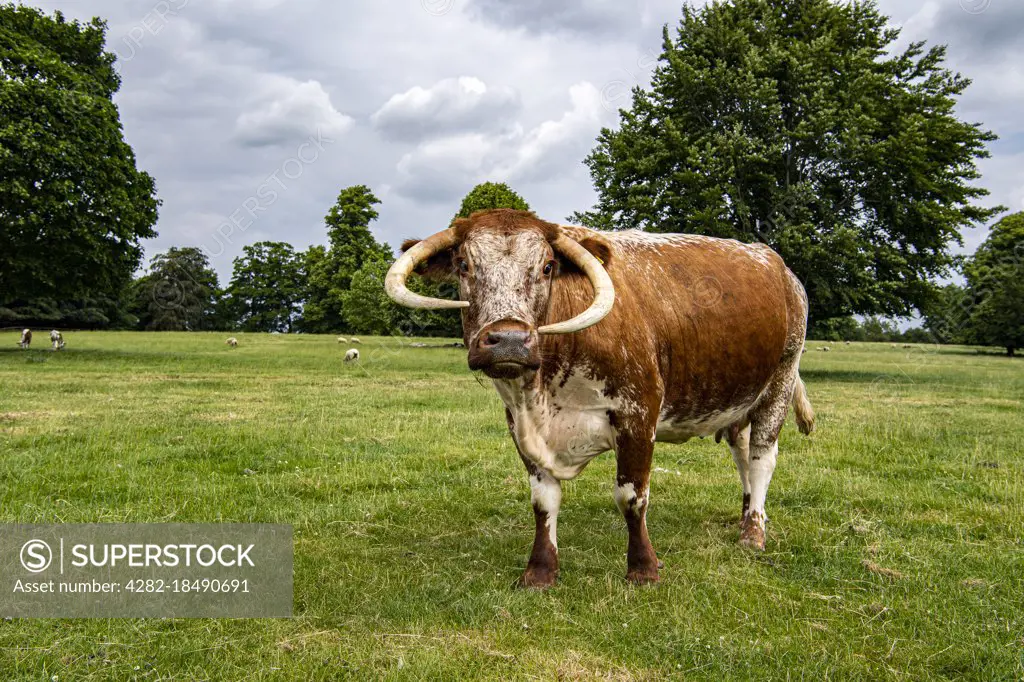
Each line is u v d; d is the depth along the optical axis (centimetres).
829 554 499
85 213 2284
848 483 695
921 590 429
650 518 595
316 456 817
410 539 534
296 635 362
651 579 440
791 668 333
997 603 407
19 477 667
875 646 359
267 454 813
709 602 407
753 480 552
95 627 369
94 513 560
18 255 2280
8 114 2089
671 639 359
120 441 863
